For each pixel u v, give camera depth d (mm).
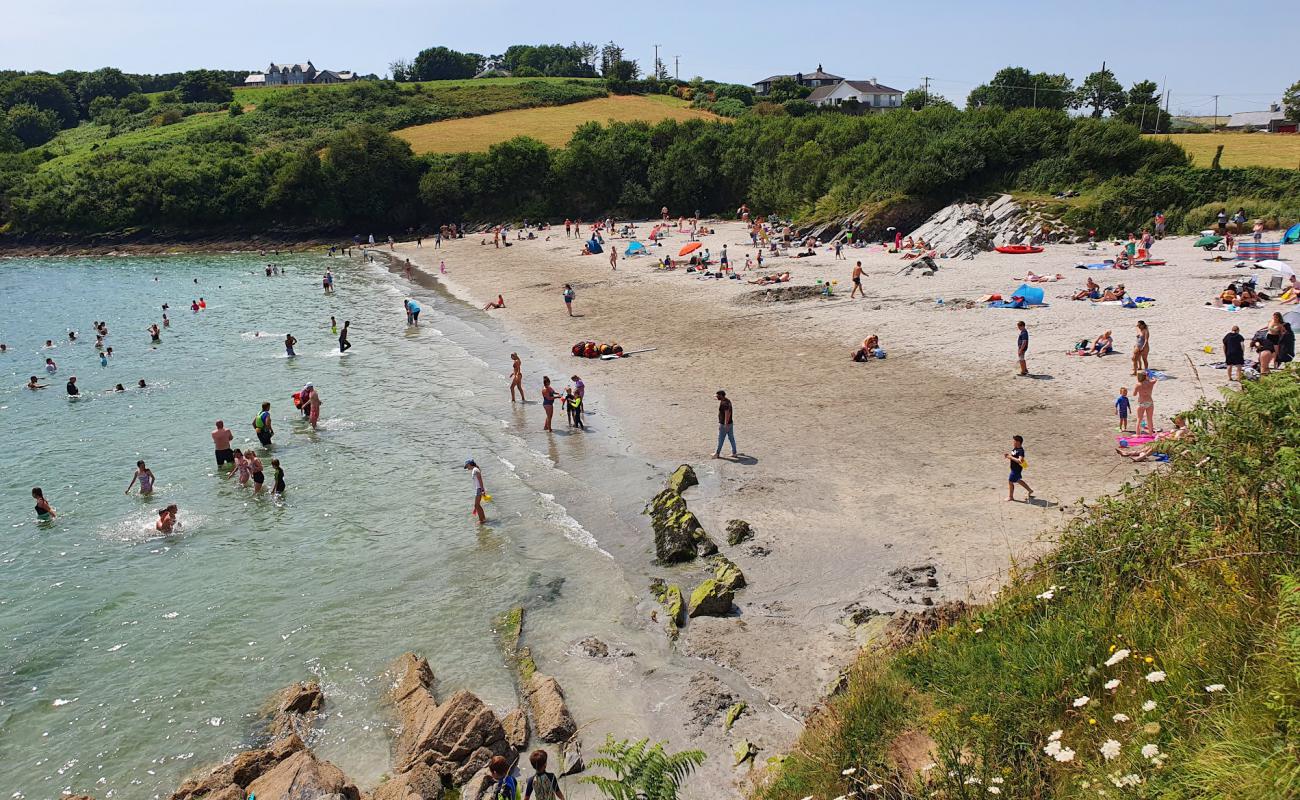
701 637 14227
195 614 16484
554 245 78625
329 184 98125
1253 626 6793
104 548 19781
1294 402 7785
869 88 133000
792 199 78000
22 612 16844
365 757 12141
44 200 98500
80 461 26125
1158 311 32531
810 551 16609
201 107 139125
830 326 36250
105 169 101375
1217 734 6086
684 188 90438
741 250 64188
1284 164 58188
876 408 25016
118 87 161125
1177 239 50406
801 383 28344
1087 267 43906
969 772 7156
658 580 16469
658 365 32594
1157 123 90375
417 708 12766
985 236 53562
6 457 26656
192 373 37156
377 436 27156
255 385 34688
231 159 103062
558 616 15547
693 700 12547
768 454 22109
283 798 10523
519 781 11250
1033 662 8586
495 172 97562
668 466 22094
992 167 65188
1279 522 7414
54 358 41031
